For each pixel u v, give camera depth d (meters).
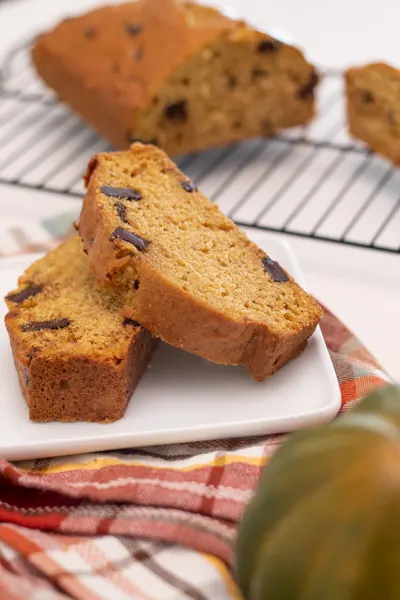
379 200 0.60
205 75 0.62
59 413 0.43
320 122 0.69
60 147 0.66
